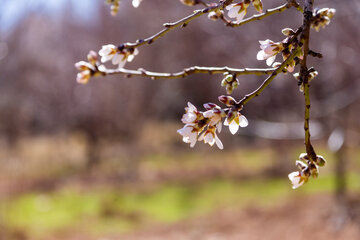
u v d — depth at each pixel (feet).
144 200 32.71
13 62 29.58
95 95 49.55
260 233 22.68
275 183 34.50
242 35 20.35
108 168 45.65
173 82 49.37
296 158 40.22
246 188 33.78
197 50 30.66
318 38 17.37
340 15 14.98
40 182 39.04
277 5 19.11
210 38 26.11
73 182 40.24
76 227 26.63
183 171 43.21
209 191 34.14
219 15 4.71
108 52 4.53
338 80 19.24
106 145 51.98
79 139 58.23
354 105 21.71
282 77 22.09
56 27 48.78
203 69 4.63
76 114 50.55
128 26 44.86
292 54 4.00
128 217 28.35
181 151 53.47
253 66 20.77
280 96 26.02
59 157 51.03
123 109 49.49
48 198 33.76
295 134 20.53
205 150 52.49
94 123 50.21
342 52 16.96
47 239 24.20
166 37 36.11
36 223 27.32
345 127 20.71
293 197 28.84
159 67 43.19
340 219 22.12
